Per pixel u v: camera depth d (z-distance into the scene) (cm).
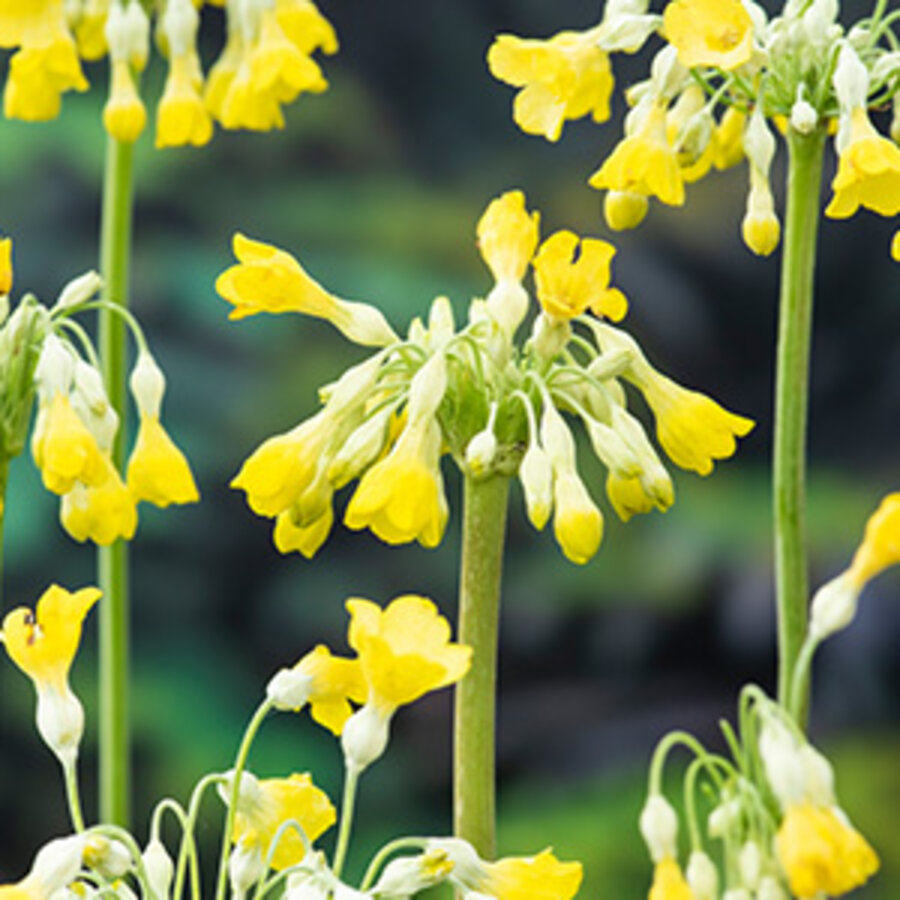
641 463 447
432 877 388
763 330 1522
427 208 1477
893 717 1295
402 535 432
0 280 491
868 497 1424
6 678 1248
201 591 1327
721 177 1524
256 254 461
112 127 626
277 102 642
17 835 1250
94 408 512
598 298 446
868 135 477
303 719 1243
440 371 436
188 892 1169
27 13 607
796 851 410
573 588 1344
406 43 1598
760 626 1316
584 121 1599
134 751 1229
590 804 1242
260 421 1335
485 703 454
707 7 482
